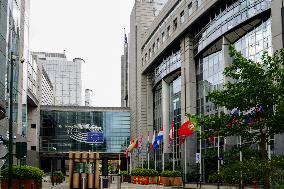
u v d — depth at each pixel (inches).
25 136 2790.4
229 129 730.2
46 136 4165.8
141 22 3553.2
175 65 2662.4
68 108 4242.1
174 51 2728.8
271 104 706.2
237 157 774.5
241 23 1763.0
